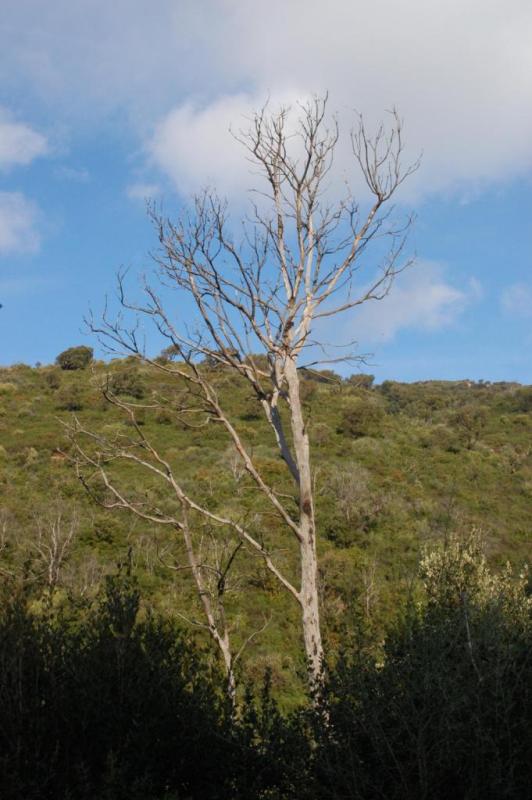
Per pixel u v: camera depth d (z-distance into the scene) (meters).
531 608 7.04
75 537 23.23
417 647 4.91
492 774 4.31
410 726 4.59
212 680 6.07
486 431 54.84
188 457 35.91
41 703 5.22
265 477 31.39
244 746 5.07
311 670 5.68
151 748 5.20
